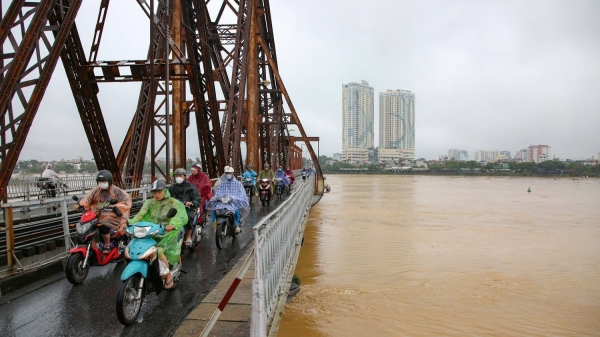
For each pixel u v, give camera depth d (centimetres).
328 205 3919
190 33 1141
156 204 595
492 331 980
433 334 964
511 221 2856
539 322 1044
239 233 1031
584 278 1423
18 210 1188
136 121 1310
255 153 2120
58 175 1487
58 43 620
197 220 833
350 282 1347
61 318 496
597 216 3175
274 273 570
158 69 1212
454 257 1716
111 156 978
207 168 1319
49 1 592
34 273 627
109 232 637
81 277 632
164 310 525
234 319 487
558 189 7069
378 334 956
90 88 914
